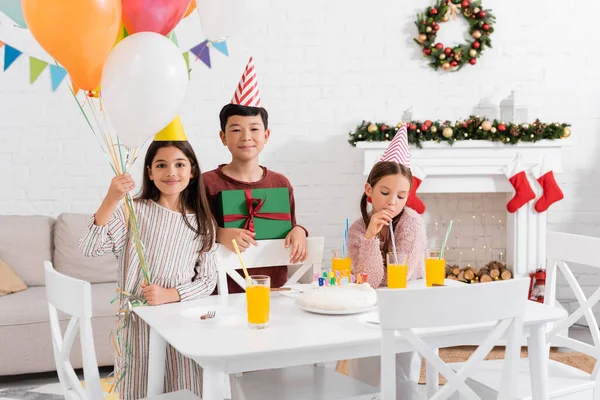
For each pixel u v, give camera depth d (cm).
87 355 158
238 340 154
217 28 213
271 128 399
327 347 154
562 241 221
